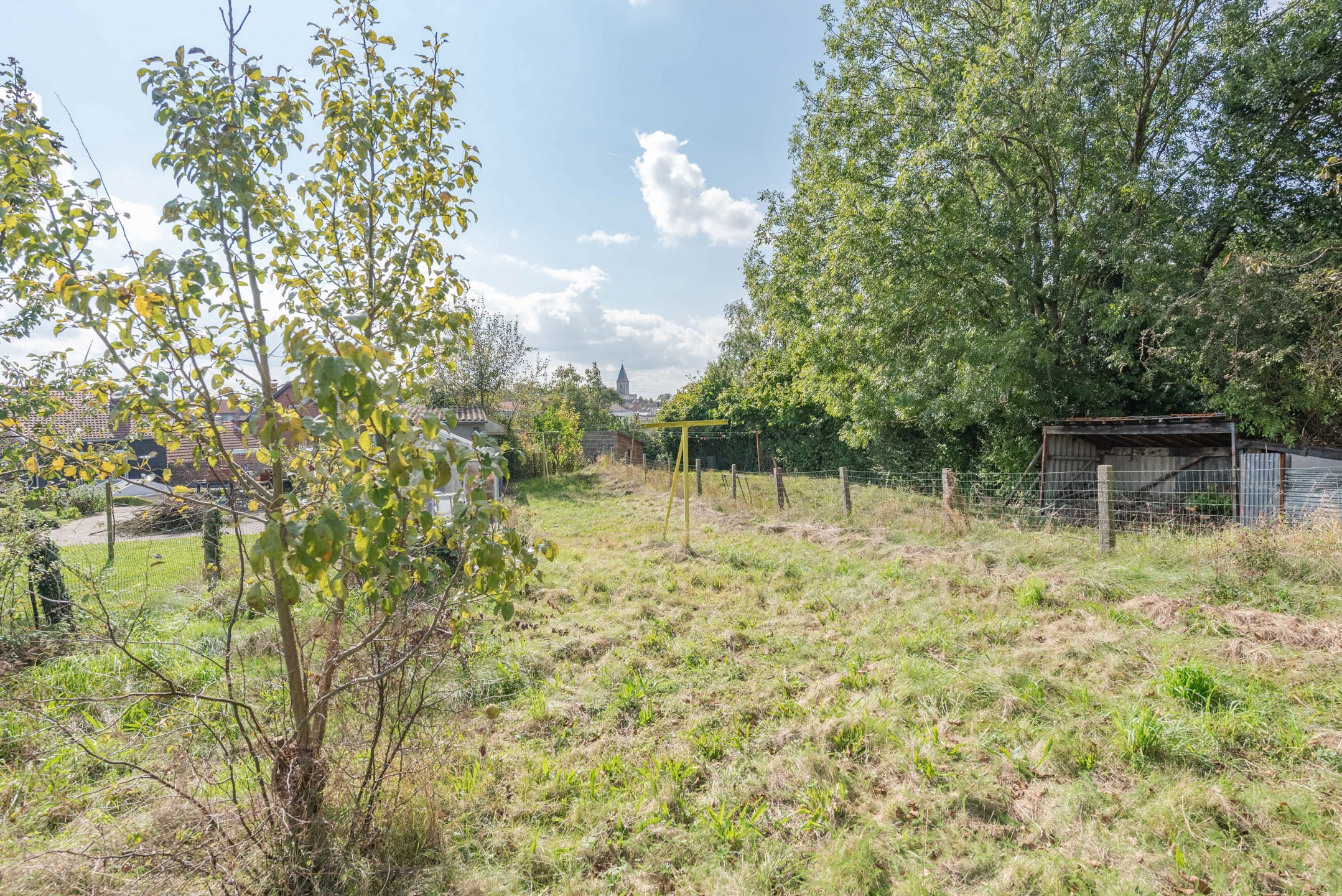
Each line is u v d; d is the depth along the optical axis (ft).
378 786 8.58
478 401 85.97
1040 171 37.81
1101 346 35.47
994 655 14.71
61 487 16.71
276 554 5.69
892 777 10.40
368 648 9.58
